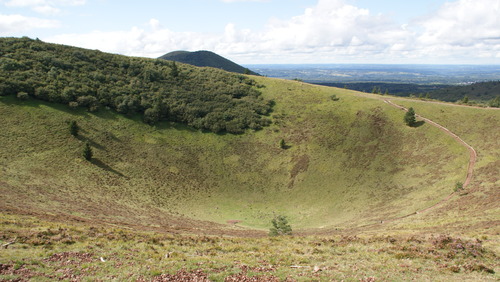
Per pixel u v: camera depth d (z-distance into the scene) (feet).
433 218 129.59
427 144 231.50
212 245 79.00
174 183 212.43
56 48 317.01
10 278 43.68
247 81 396.98
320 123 296.92
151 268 52.31
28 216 87.40
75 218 103.86
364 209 180.24
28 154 184.65
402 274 52.31
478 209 123.75
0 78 232.73
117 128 246.47
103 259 55.98
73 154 201.46
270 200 213.66
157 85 319.88
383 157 233.35
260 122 305.53
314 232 134.62
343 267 56.65
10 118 209.36
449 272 53.47
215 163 247.91
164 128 270.46
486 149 201.67
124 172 204.54
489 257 61.57
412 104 299.99
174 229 119.96
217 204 202.49
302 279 49.14
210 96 332.19
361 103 321.32
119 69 324.80
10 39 304.09
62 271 48.62
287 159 256.11
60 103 243.60
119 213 139.54
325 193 211.41
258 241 87.97
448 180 181.47
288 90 379.14
